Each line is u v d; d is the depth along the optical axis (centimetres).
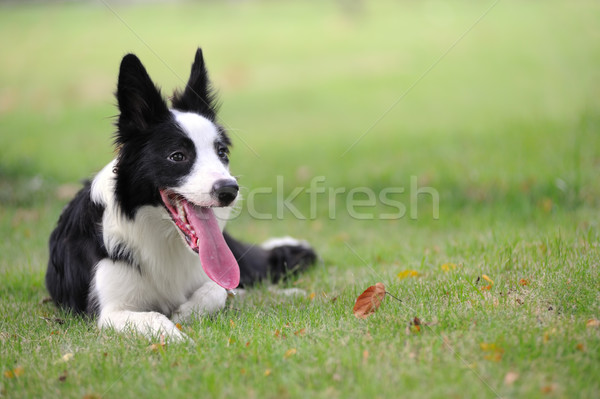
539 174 1173
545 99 1897
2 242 959
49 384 443
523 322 510
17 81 2578
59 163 1562
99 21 3400
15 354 506
